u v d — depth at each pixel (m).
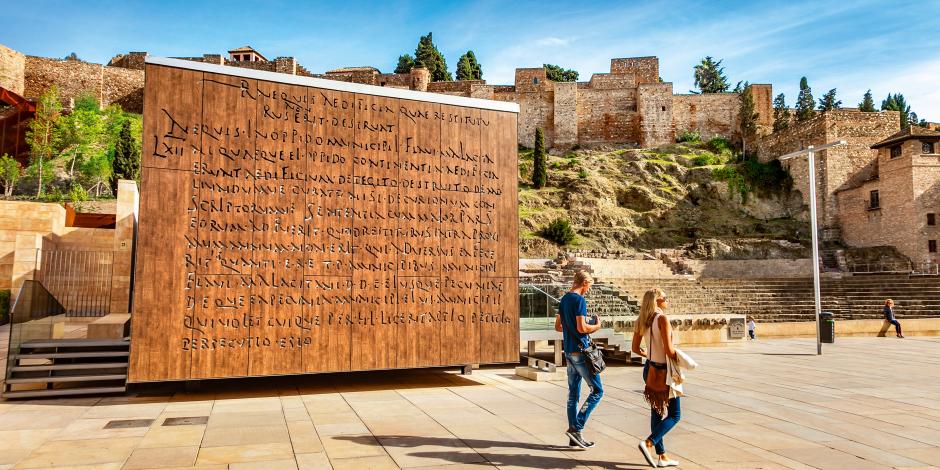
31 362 10.48
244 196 9.75
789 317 29.77
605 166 57.31
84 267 20.30
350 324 10.29
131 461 5.81
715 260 41.44
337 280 10.27
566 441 6.80
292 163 10.13
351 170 10.56
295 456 6.03
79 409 8.48
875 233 43.22
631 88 66.75
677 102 65.81
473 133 11.71
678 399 5.95
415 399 9.51
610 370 13.90
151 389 10.25
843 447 6.70
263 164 9.92
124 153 45.84
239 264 9.61
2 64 56.09
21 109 51.75
